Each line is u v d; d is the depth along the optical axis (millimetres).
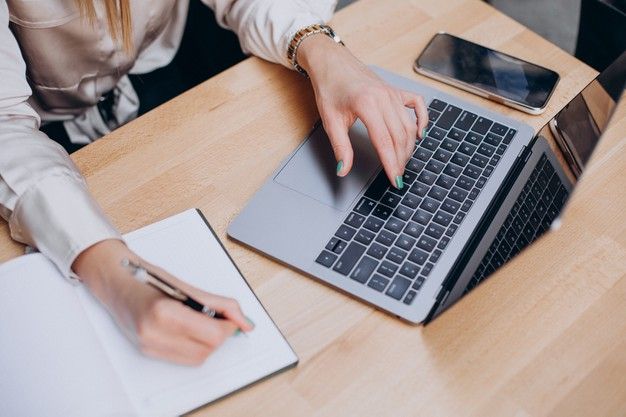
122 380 590
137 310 594
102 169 762
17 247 700
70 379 576
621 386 611
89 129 1195
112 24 951
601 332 644
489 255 654
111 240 654
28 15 909
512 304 660
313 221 702
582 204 742
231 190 748
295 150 770
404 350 627
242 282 662
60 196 667
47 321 614
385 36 911
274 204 718
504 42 904
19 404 562
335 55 819
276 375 610
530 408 597
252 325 615
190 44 1266
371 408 595
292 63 855
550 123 759
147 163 769
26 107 775
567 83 853
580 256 698
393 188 726
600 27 1354
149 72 1219
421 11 940
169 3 1086
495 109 828
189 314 592
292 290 667
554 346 634
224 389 589
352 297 658
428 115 795
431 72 855
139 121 808
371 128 740
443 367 618
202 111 821
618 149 792
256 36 886
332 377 611
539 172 708
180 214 711
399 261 669
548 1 1824
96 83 1103
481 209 710
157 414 572
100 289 631
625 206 741
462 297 617
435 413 592
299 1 901
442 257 671
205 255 681
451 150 763
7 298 629
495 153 761
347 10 943
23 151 699
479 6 947
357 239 686
